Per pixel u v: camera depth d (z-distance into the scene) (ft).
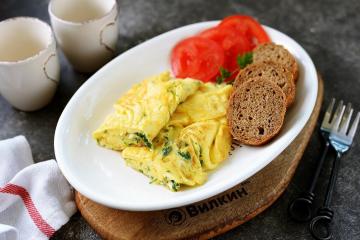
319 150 1.94
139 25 2.48
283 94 1.81
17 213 1.77
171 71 2.16
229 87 2.01
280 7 2.57
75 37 2.09
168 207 1.61
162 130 1.88
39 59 1.96
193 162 1.80
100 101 1.99
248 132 1.85
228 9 2.56
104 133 1.86
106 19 2.10
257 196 1.75
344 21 2.48
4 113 2.13
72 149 1.84
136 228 1.69
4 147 1.88
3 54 2.12
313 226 1.72
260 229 1.74
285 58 2.01
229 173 1.80
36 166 1.80
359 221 1.75
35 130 2.06
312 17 2.51
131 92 2.01
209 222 1.70
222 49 2.12
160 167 1.77
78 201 1.77
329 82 2.20
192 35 2.21
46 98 2.10
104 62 2.24
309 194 1.76
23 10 2.56
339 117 1.97
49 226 1.72
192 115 1.93
